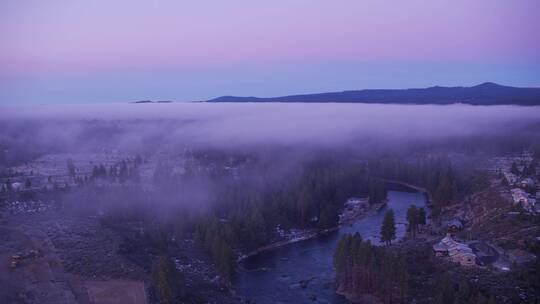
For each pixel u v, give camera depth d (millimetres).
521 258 102688
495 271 98312
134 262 104250
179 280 96938
